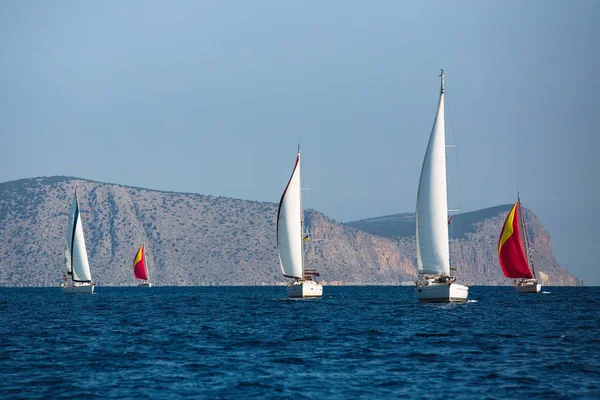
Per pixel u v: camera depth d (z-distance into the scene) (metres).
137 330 185.00
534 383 110.50
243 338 164.88
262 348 147.88
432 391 106.12
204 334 174.12
